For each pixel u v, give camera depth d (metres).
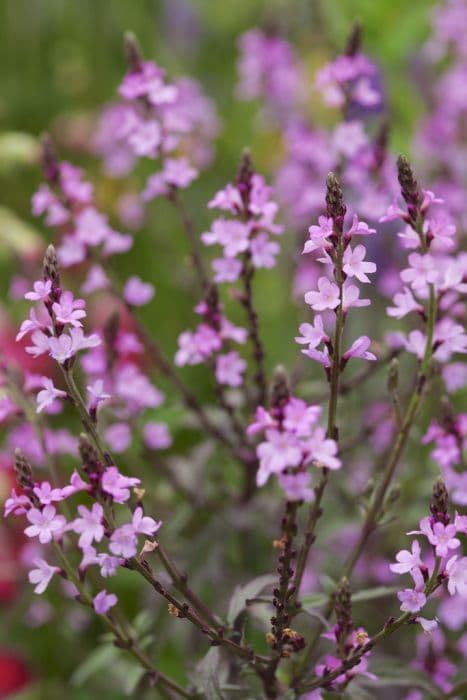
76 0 1.63
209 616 0.73
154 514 0.87
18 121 1.54
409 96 1.22
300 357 0.88
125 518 0.83
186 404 0.85
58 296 0.69
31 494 0.69
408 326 0.88
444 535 0.68
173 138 0.84
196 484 0.86
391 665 0.77
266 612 0.76
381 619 0.87
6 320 1.04
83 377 0.87
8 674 0.93
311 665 0.76
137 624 0.79
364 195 0.87
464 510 0.82
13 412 0.79
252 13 1.64
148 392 0.85
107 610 0.72
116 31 1.64
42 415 0.79
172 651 0.92
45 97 1.56
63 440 0.84
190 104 1.25
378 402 0.94
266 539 0.87
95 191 1.34
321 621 0.71
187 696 0.73
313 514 0.71
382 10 1.22
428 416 0.89
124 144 1.30
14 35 1.61
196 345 0.81
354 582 0.88
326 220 0.68
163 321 1.24
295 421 0.66
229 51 1.65
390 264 0.97
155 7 1.73
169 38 1.67
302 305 0.91
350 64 0.86
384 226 0.95
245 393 0.83
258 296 1.21
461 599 0.81
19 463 0.69
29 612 0.95
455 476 0.78
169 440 0.85
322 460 0.66
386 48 1.20
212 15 1.66
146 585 0.87
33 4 1.61
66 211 0.85
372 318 0.99
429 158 1.16
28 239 1.09
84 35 1.64
